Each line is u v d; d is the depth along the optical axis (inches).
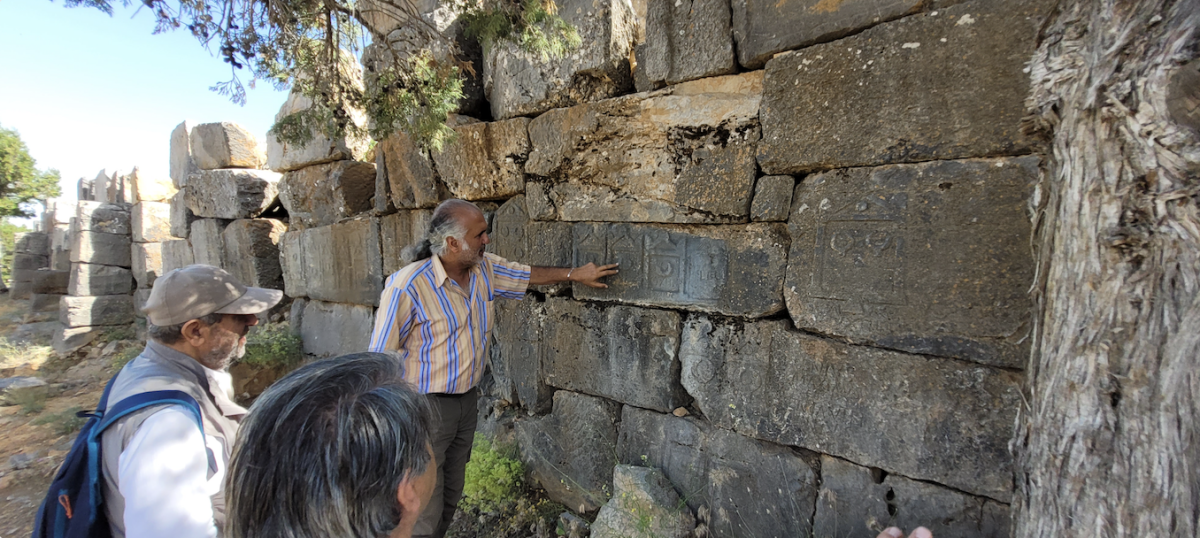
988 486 79.0
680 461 110.3
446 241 92.5
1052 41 57.5
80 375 281.1
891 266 83.5
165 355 55.3
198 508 45.5
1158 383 48.4
